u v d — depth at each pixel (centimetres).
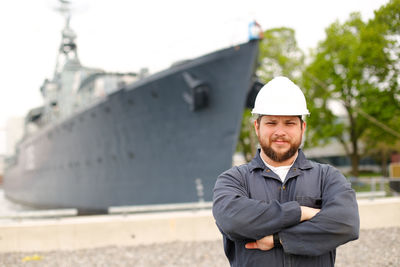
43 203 2591
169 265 490
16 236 601
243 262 160
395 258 475
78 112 1827
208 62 1062
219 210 159
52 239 607
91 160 1758
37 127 3128
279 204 151
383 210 688
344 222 147
